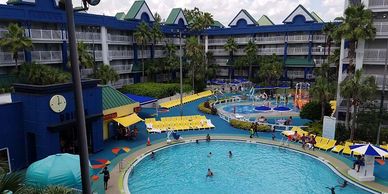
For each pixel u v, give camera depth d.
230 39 80.25
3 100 31.12
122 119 34.78
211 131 39.66
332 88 37.34
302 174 26.92
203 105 54.56
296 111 52.72
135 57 66.88
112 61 61.78
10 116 25.39
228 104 59.84
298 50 74.81
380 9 34.84
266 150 33.12
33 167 18.25
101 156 29.61
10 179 9.63
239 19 84.00
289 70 76.94
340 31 34.81
